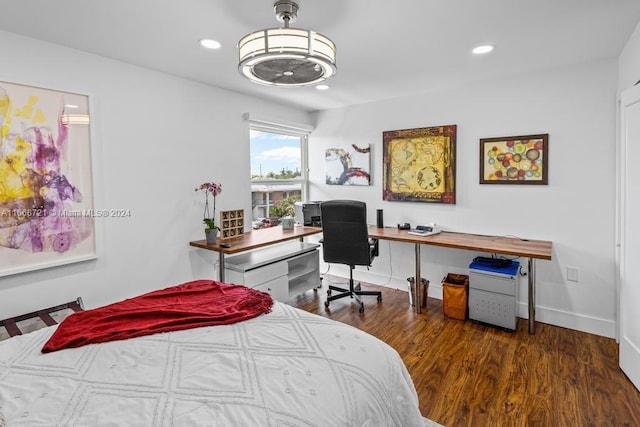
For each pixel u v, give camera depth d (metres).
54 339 1.44
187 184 3.14
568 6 1.86
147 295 1.93
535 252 2.59
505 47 2.44
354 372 1.21
